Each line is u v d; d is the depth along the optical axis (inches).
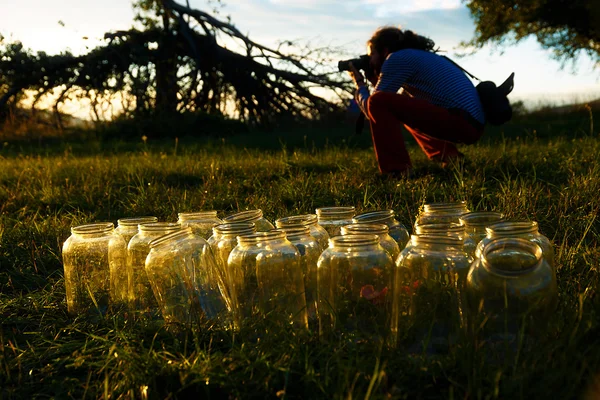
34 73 727.7
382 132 195.3
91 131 693.3
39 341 95.0
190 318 89.8
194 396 72.1
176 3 758.5
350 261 75.9
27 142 646.5
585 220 130.6
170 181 241.9
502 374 63.9
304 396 68.3
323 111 761.6
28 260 139.3
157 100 755.4
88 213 191.3
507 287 68.5
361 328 75.5
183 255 91.0
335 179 198.1
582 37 858.1
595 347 66.4
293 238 85.9
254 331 81.7
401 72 197.0
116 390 74.1
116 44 743.1
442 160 213.3
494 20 842.8
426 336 72.9
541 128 437.7
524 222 76.2
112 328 93.8
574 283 89.8
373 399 61.9
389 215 94.9
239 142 496.4
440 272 72.7
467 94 195.6
